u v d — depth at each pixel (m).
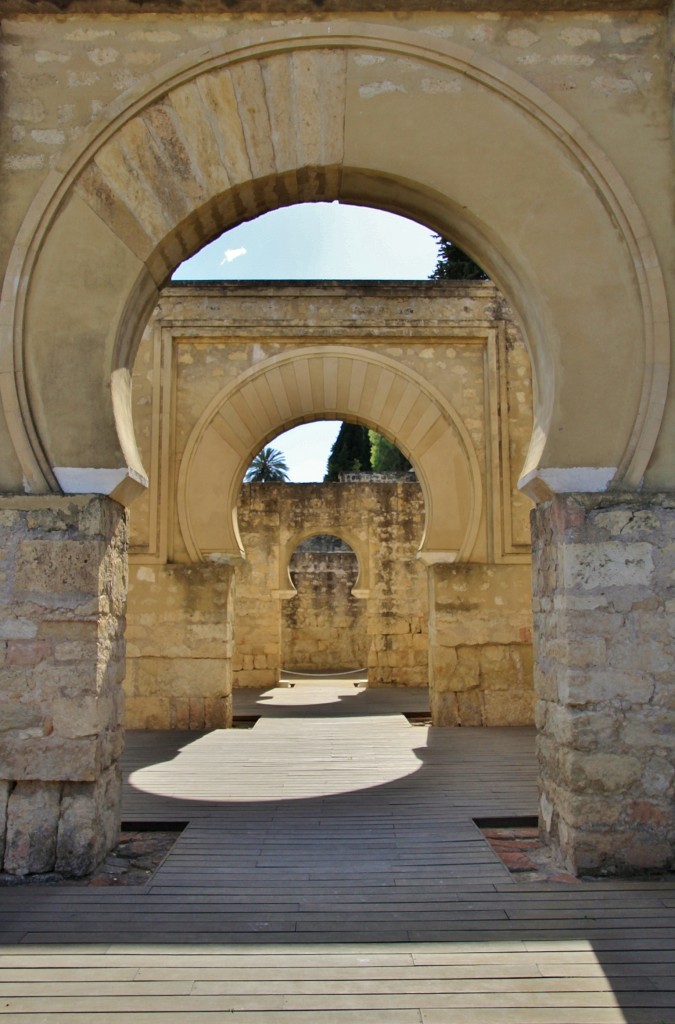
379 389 9.42
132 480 4.44
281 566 14.38
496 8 4.68
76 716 4.13
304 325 9.41
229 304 9.44
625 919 3.60
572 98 4.66
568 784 4.16
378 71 4.70
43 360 4.43
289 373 9.42
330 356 9.44
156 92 4.61
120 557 4.60
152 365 9.25
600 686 4.16
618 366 4.47
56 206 4.51
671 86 4.61
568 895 3.87
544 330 4.54
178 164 4.63
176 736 8.13
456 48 4.65
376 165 4.66
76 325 4.46
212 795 5.73
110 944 3.38
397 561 13.80
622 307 4.51
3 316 4.41
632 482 4.38
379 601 13.67
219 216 4.90
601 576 4.23
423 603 13.69
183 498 9.16
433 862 4.35
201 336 9.38
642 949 3.31
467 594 8.84
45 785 4.14
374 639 13.60
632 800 4.11
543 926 3.53
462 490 9.19
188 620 8.87
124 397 4.65
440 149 4.66
